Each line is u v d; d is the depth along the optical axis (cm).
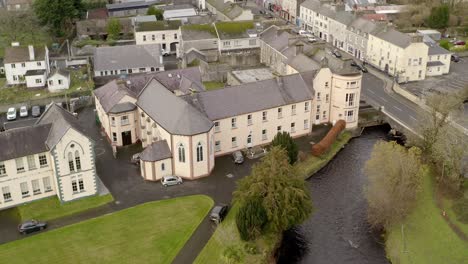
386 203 8506
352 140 11662
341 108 11756
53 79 13975
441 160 9581
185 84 11738
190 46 16112
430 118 10431
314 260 8044
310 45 13638
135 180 9675
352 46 17125
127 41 17525
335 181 10025
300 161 10450
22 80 14600
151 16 18550
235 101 10531
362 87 14125
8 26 17500
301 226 8769
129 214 8669
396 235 8381
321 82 11612
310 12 19625
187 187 9450
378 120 12250
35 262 7562
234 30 16375
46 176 9000
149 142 10531
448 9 18900
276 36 15350
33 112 12738
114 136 10850
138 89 11575
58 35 18100
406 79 14812
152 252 7775
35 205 8919
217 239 8012
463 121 11556
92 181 9069
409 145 10619
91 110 12888
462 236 8000
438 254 7806
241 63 16012
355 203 9338
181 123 9419
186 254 7744
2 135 8600
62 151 8606
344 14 17825
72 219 8550
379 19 18138
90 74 14825
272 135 11119
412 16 19362
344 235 8562
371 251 8225
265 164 8256
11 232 8231
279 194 7775
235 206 8831
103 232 8225
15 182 8762
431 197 9062
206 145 9581
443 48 15600
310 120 11500
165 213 8681
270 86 10988
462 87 13938
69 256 7694
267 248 7862
